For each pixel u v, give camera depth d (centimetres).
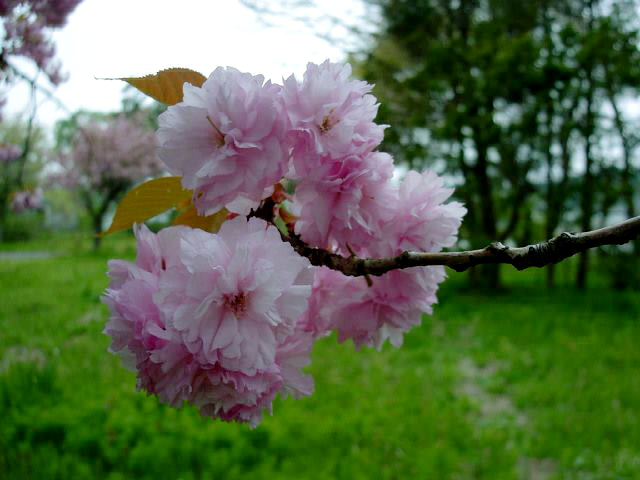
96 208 639
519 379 177
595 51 330
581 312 293
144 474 100
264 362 20
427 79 337
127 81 24
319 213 24
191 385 21
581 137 381
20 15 88
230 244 21
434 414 138
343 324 28
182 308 20
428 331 246
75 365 155
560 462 117
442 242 27
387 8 347
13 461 98
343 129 23
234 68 22
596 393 161
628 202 379
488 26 353
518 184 370
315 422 125
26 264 420
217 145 22
